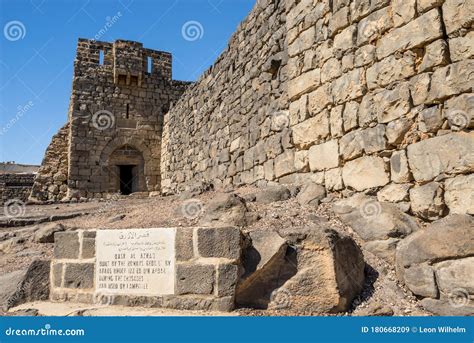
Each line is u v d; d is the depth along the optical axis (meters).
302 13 8.00
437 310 4.22
